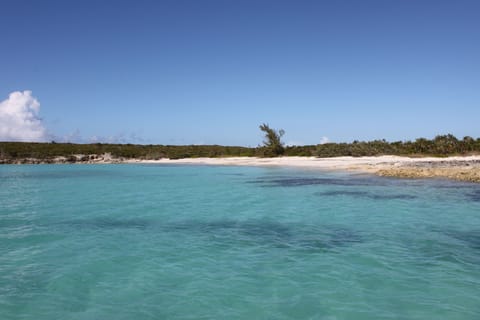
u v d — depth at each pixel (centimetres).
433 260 1046
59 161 9162
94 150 10500
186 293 828
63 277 930
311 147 9150
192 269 991
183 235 1387
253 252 1150
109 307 760
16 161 8756
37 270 984
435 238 1291
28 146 10112
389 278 906
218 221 1652
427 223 1541
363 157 7488
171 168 6538
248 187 3133
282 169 5638
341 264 1020
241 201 2280
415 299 783
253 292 831
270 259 1076
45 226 1561
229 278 920
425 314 715
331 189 2834
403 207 1950
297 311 735
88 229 1498
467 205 1988
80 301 789
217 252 1152
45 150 9925
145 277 930
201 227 1525
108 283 890
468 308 739
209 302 780
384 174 4003
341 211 1864
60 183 3719
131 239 1326
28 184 3622
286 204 2128
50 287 865
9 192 2884
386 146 8244
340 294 813
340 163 6331
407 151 7900
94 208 2036
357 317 705
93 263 1043
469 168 4162
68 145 10856
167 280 909
